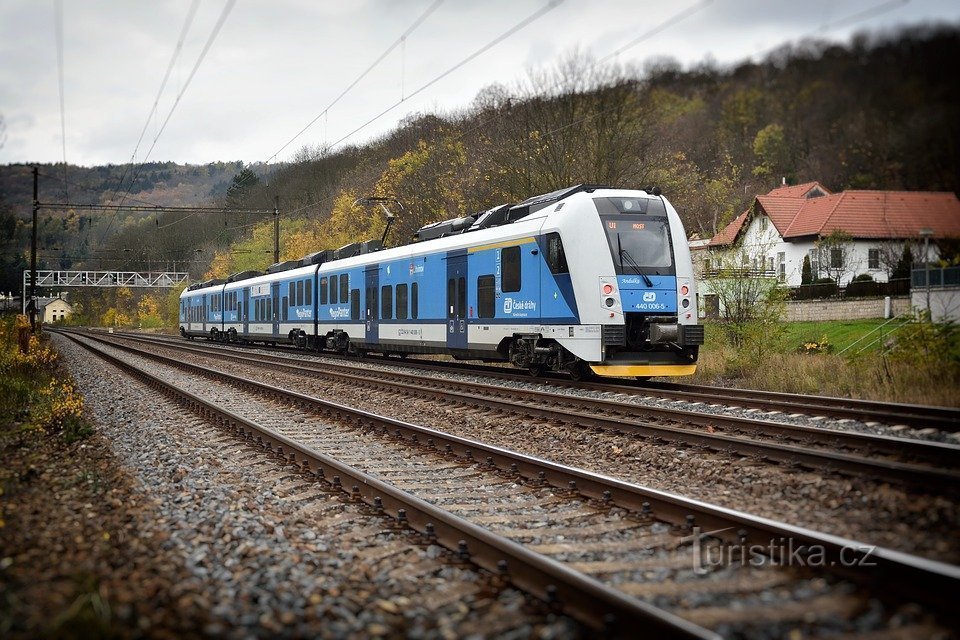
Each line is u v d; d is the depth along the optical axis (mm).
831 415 11008
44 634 4090
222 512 6762
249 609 4539
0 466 8773
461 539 5711
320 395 16938
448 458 9383
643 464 8742
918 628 4105
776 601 4547
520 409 12258
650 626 3922
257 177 83000
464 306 18984
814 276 31812
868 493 6746
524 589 4820
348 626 4316
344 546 5895
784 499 6977
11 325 28875
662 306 14984
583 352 14961
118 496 7445
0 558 5328
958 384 12820
